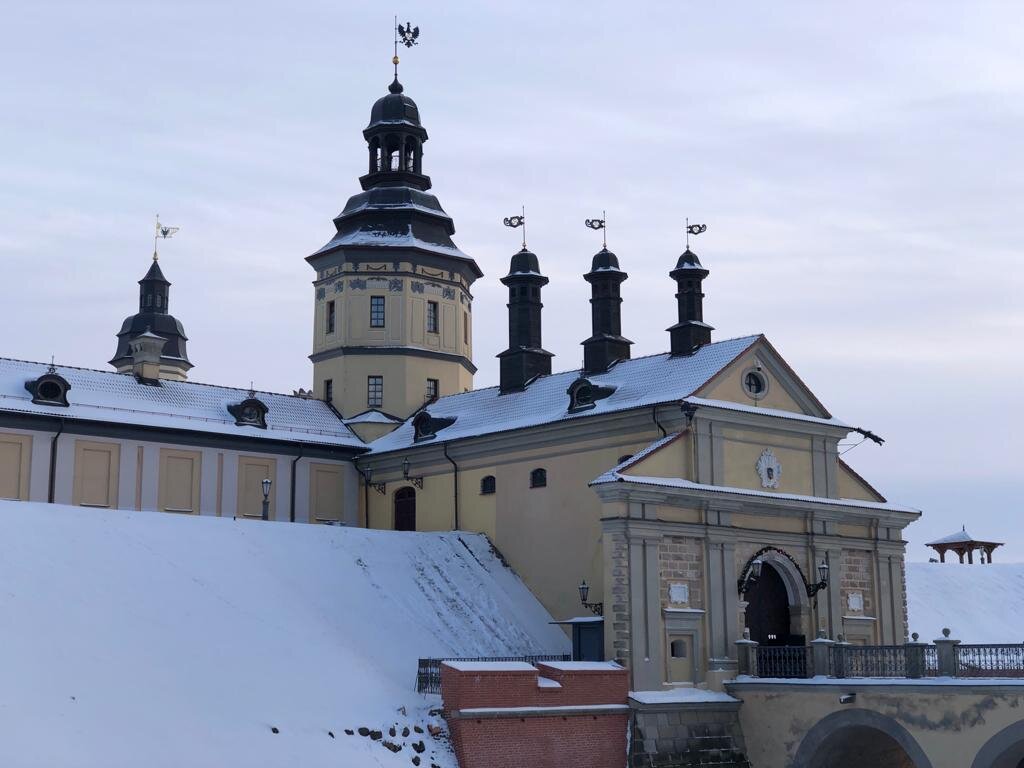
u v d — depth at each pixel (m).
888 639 46.84
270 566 40.41
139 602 35.19
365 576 42.41
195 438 51.09
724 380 43.78
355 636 38.50
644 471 40.62
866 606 46.66
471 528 49.50
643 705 37.72
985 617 62.00
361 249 57.62
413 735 34.09
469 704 34.59
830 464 46.84
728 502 42.25
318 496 53.88
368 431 55.69
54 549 36.06
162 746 29.73
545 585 45.91
